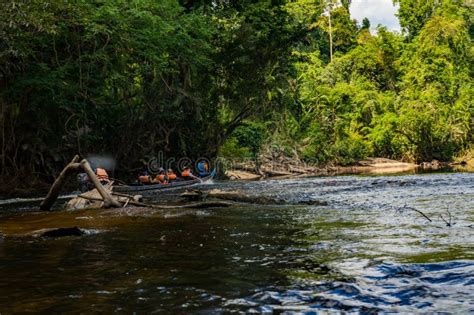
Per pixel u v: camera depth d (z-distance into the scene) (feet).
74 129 73.36
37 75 60.03
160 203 38.45
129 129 79.77
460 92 156.04
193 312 9.82
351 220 24.49
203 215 28.37
